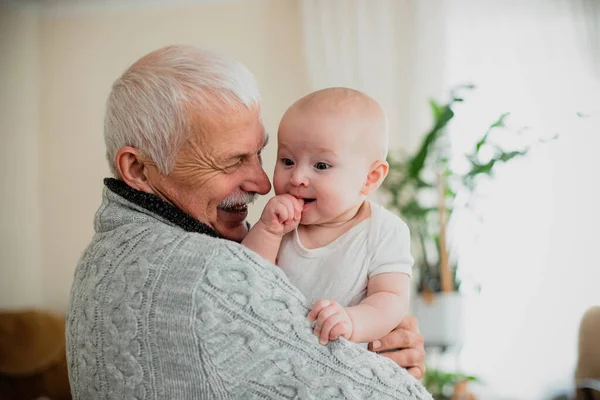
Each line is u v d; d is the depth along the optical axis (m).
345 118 1.21
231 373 1.04
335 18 4.55
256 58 4.83
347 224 1.27
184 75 1.20
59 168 5.17
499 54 4.35
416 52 4.45
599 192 4.16
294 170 1.23
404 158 4.18
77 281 1.23
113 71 5.09
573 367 4.16
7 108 5.04
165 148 1.20
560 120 4.23
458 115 4.33
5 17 5.06
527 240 4.24
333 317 1.08
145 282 1.09
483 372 4.28
